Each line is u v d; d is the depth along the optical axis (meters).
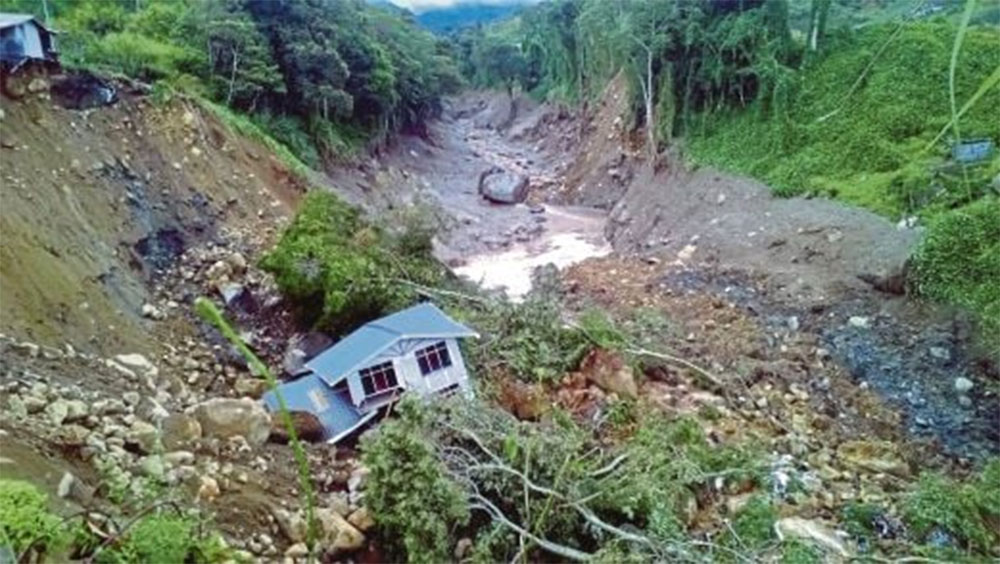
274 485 9.25
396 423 9.10
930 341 16.92
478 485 8.90
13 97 15.74
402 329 12.35
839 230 21.83
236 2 31.38
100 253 14.53
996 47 25.33
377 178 35.94
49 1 27.75
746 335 18.00
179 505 7.08
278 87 30.34
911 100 25.00
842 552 8.97
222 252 17.72
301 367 13.59
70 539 5.52
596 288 22.83
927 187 20.83
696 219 27.34
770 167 26.91
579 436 10.42
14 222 12.74
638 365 14.18
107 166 17.02
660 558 7.97
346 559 8.20
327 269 14.61
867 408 15.09
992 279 17.02
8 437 7.43
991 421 14.61
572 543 8.58
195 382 12.58
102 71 19.45
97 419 8.88
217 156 21.25
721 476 10.34
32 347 10.28
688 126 32.44
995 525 10.45
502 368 13.43
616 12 37.00
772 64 28.67
